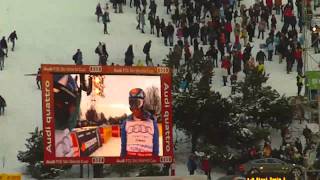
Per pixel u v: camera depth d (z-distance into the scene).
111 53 79.19
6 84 72.00
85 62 76.69
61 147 47.50
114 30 84.69
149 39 83.25
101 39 82.31
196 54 72.81
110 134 48.56
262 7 86.25
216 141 63.41
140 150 48.94
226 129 62.94
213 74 73.94
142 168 58.03
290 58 77.69
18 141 63.47
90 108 48.44
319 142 60.66
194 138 63.56
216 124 62.88
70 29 84.12
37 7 89.00
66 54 78.38
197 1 85.69
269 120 66.25
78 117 48.09
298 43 77.50
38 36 81.69
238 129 63.19
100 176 48.81
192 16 82.81
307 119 67.62
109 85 49.00
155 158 49.16
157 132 49.41
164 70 50.19
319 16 78.94
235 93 70.69
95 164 48.12
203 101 62.84
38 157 57.72
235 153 63.72
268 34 84.69
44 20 85.69
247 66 72.56
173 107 62.88
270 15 89.31
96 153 48.09
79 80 48.41
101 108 48.62
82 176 54.88
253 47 83.12
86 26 85.25
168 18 88.75
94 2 92.62
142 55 79.25
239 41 82.75
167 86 50.09
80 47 80.00
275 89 72.19
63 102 47.94
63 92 48.00
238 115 65.81
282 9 90.44
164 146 49.47
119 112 48.94
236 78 72.44
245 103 66.69
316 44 79.94
